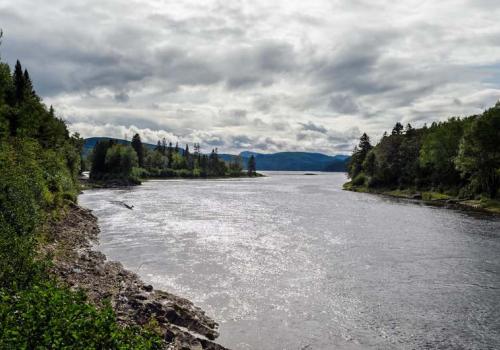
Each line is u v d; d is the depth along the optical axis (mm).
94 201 71812
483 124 71875
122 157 144500
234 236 37938
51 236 29859
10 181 25266
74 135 109750
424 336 17656
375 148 124625
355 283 24438
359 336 17562
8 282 12477
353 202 74562
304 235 38875
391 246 34438
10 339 7223
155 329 15203
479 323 19016
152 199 77312
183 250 31953
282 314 19672
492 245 35156
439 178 92000
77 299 9570
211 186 133375
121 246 33219
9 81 73438
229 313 19609
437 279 25406
